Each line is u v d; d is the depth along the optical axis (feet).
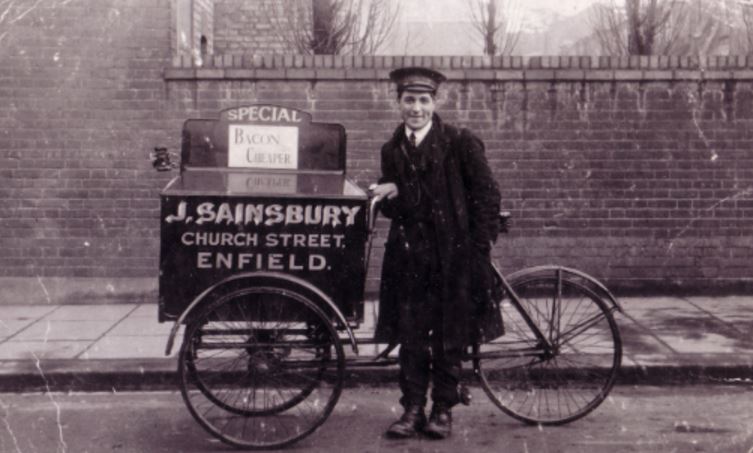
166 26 27.32
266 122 17.88
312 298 16.20
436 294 16.07
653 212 28.12
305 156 17.90
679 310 26.11
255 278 15.97
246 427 16.83
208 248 16.08
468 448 15.81
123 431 16.99
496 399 17.31
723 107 27.89
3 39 27.09
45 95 27.25
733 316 25.14
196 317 15.88
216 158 17.87
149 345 22.12
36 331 23.72
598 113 27.89
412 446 15.98
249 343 16.12
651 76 27.76
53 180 27.43
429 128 16.20
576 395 18.52
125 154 27.45
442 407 16.46
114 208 27.55
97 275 27.68
